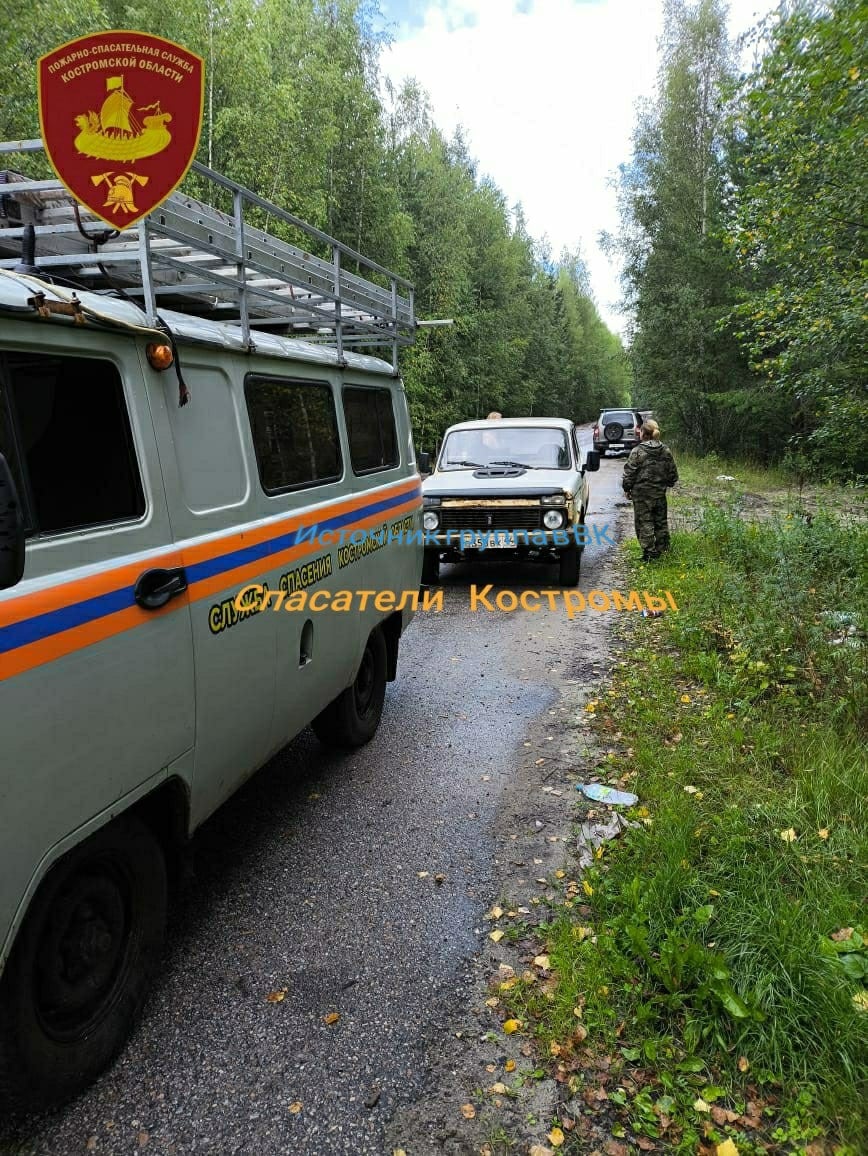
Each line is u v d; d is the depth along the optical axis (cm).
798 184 870
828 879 309
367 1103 228
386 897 328
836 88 723
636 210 2578
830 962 255
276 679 332
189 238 273
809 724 450
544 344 4925
